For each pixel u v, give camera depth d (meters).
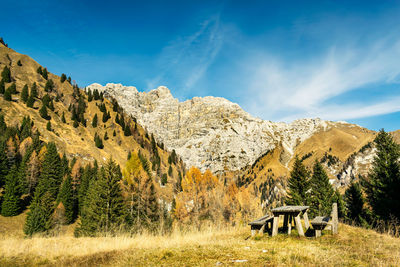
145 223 25.05
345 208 41.19
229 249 6.73
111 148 122.19
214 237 9.62
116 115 158.88
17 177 51.56
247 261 5.28
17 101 101.56
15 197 48.97
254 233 9.73
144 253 6.74
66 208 52.53
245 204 50.56
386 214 23.78
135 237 10.55
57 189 59.50
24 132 78.12
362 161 189.38
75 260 6.89
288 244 7.52
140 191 36.84
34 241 10.87
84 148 101.44
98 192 34.38
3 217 46.81
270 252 6.18
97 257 6.95
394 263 4.95
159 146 189.38
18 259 7.27
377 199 26.16
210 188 64.75
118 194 34.81
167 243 8.38
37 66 150.62
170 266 5.29
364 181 30.05
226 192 58.31
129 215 32.97
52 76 156.88
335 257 5.48
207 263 5.32
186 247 7.35
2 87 101.88
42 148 70.12
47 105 113.19
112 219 31.34
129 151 128.25
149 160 138.12
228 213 42.16
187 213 42.56
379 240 7.92
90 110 150.00
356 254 5.90
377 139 28.98
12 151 63.25
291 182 37.03
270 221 10.96
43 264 6.72
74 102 144.25
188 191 67.56
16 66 137.25
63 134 101.31
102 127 139.62
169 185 109.50
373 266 4.78
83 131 118.38
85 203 45.06
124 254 6.77
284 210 9.01
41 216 39.91
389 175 25.83
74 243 10.83
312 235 9.23
